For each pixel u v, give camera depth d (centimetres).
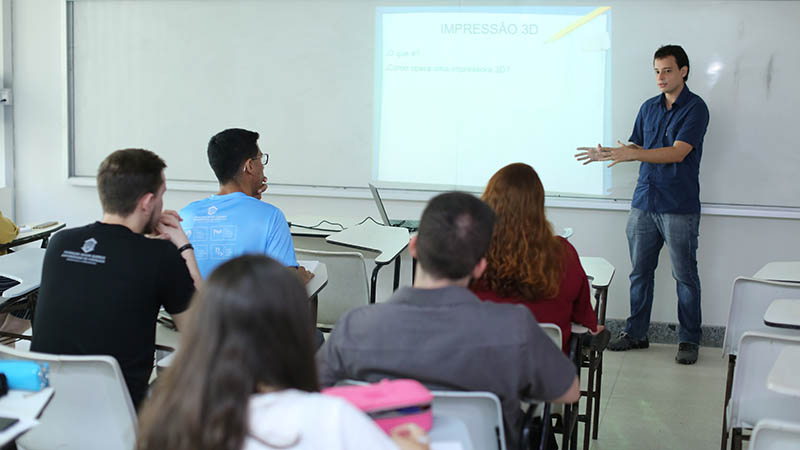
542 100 443
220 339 95
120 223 189
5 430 130
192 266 213
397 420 124
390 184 468
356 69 462
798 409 209
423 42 452
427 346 144
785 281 294
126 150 192
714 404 349
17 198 509
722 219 431
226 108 479
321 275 275
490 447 147
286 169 479
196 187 487
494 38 444
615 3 427
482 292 193
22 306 297
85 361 165
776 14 408
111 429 174
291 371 99
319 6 461
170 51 480
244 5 468
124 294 183
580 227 448
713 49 418
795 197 420
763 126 418
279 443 94
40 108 498
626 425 324
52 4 487
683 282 407
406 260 414
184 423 92
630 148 400
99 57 488
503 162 452
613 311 453
